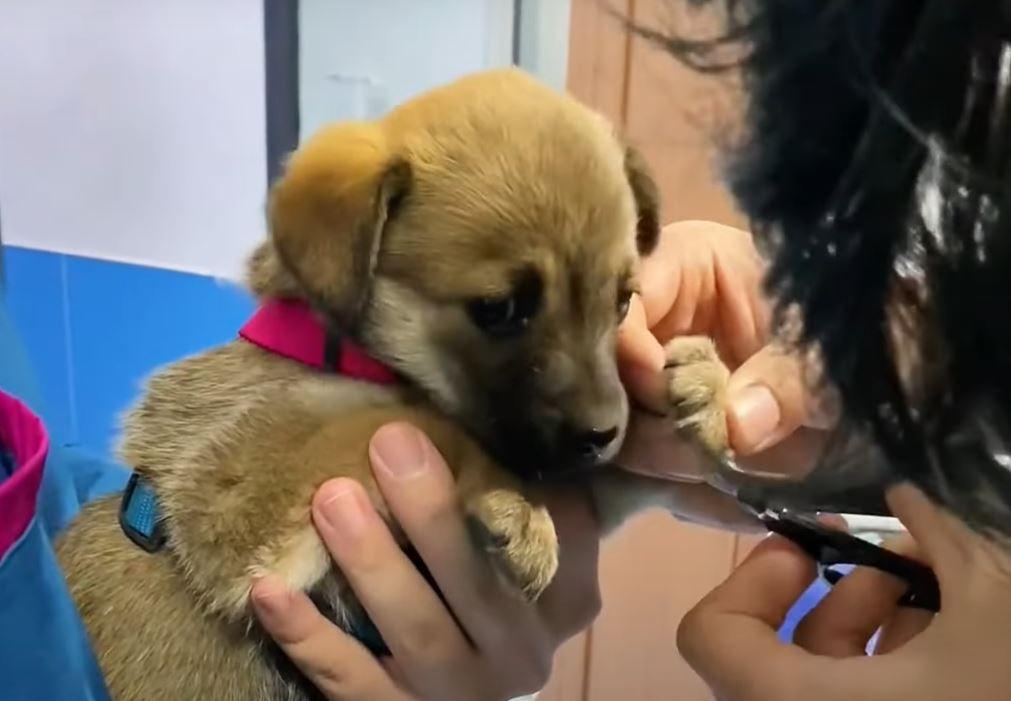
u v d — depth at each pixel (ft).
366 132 1.06
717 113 0.62
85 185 2.54
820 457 0.80
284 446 1.02
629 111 1.23
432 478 0.95
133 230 2.53
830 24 0.51
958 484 0.53
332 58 2.32
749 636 0.81
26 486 0.80
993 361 0.49
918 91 0.48
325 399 1.05
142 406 1.13
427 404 1.05
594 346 1.00
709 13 0.62
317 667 0.96
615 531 1.14
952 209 0.48
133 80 2.44
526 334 0.98
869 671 0.72
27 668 0.81
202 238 2.45
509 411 0.99
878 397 0.54
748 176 0.58
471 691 1.01
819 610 0.84
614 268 1.01
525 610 1.01
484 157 1.00
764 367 1.01
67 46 2.46
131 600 1.04
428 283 1.01
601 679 2.02
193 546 1.02
